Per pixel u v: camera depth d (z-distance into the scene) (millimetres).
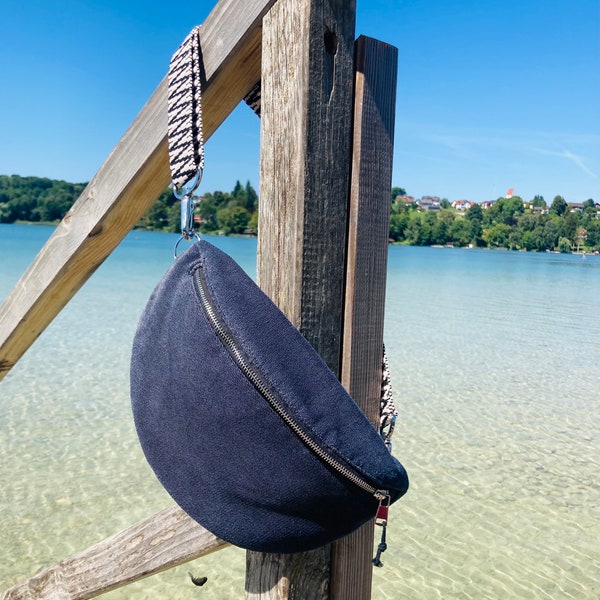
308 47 971
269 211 1072
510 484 5605
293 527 955
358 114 1050
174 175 1165
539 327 15375
